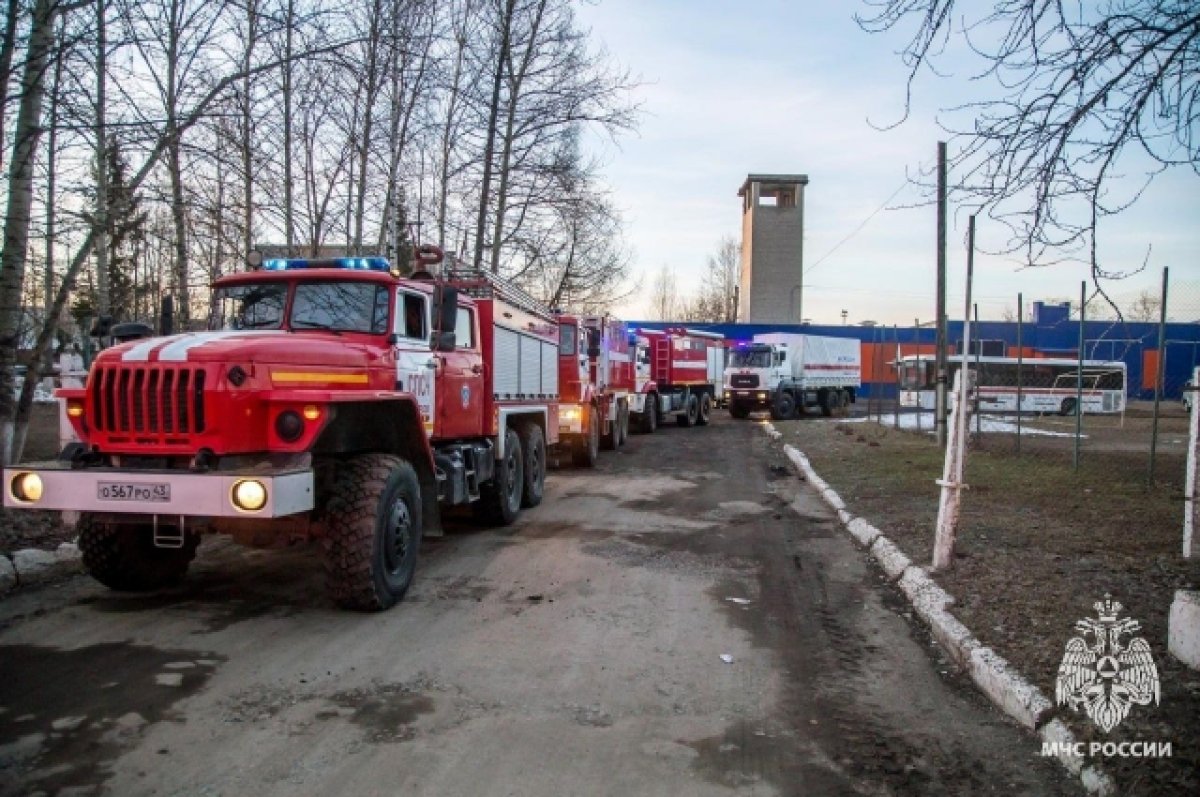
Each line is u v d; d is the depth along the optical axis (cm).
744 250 6228
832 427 2659
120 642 534
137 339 644
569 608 631
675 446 2141
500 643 545
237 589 669
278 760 375
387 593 612
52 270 1014
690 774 371
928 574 691
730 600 666
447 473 816
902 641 573
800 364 3444
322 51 904
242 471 533
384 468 620
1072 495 1073
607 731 414
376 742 395
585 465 1628
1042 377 3609
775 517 1062
